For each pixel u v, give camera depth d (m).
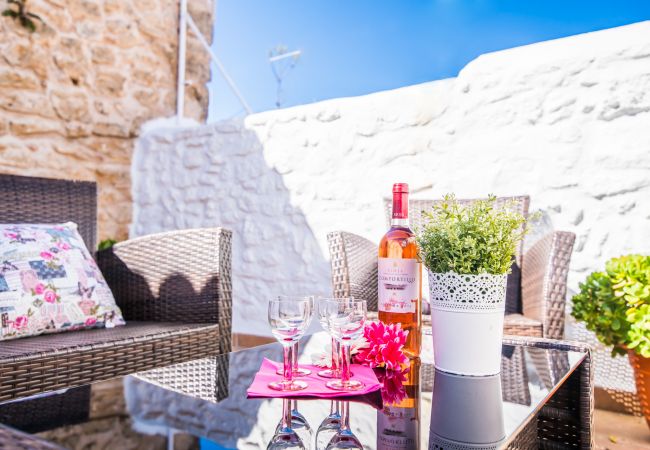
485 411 0.70
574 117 2.16
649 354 1.42
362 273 1.78
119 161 3.62
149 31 3.79
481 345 0.87
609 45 2.09
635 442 1.65
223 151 3.25
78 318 1.40
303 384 0.78
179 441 0.57
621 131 2.05
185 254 1.56
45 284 1.37
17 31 3.10
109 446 0.54
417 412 0.69
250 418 0.66
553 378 0.86
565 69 2.18
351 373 0.85
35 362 1.01
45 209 1.76
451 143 2.45
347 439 0.59
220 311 1.49
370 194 2.67
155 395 0.75
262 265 3.03
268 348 1.12
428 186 2.51
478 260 0.86
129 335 1.24
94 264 1.60
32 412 0.66
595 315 1.60
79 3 3.39
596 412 1.93
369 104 2.68
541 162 2.22
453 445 0.58
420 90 2.55
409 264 0.99
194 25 4.02
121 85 3.61
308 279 2.84
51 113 3.24
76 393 0.76
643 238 1.98
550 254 1.51
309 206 2.87
